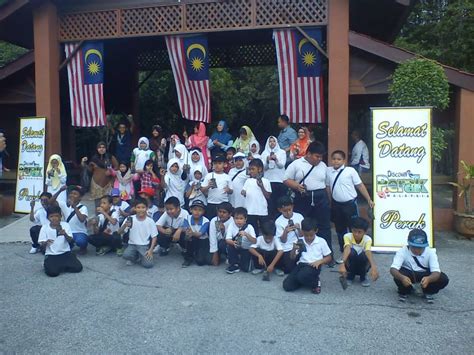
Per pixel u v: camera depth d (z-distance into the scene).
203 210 6.23
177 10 8.80
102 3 9.09
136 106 14.31
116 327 4.27
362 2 9.05
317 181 6.11
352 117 15.03
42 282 5.57
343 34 8.05
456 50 14.58
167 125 17.47
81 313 4.59
